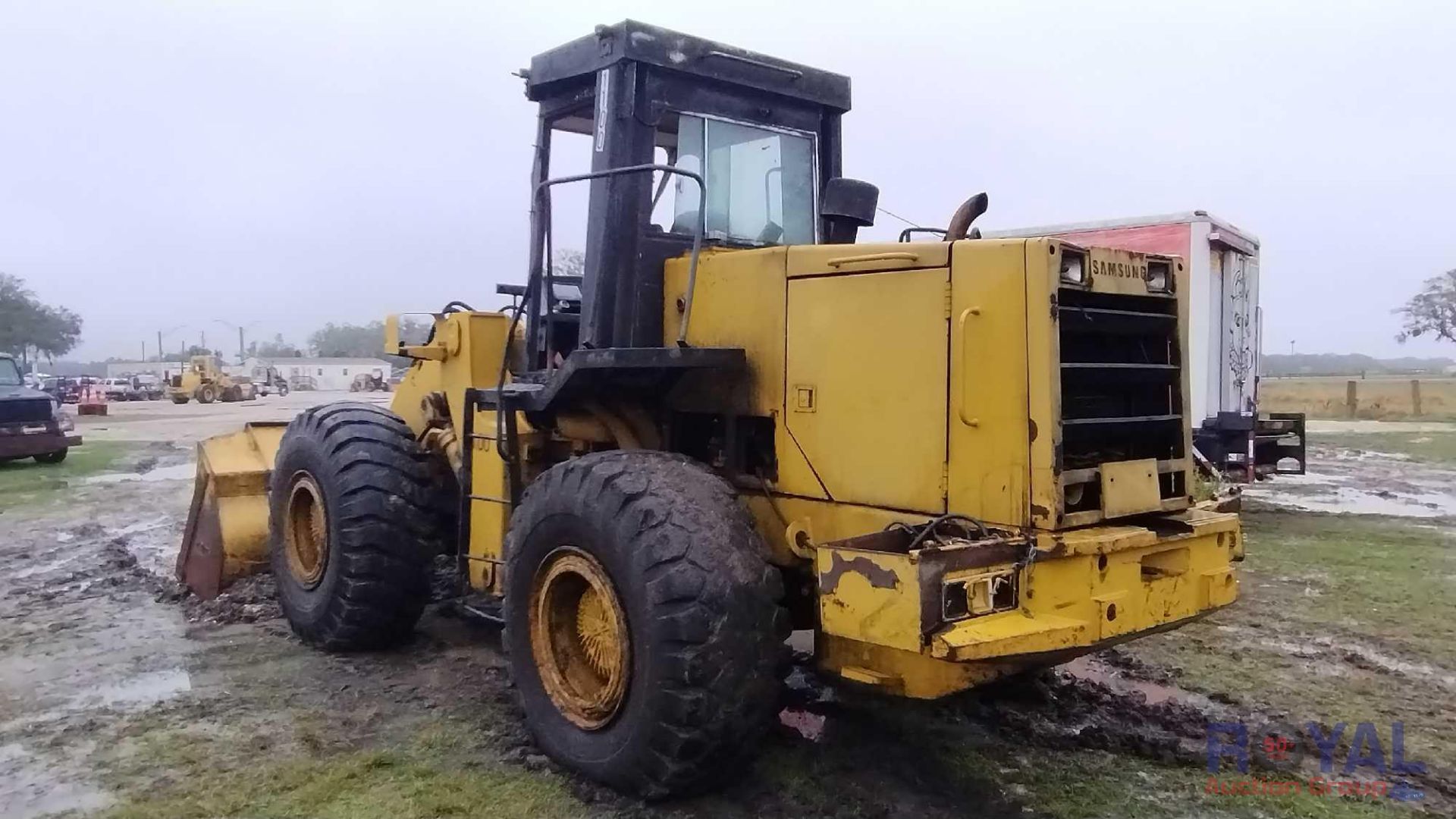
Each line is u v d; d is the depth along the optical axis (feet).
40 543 29.63
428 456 18.44
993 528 11.22
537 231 16.38
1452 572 25.70
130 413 114.62
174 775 12.91
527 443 16.14
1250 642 19.27
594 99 15.57
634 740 11.73
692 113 15.25
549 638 13.37
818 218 16.75
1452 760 13.80
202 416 106.11
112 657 17.79
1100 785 12.85
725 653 11.30
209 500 21.89
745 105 15.84
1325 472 50.98
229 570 21.45
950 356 11.67
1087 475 11.33
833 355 12.82
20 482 44.96
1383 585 24.14
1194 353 37.06
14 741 14.08
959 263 11.61
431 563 17.69
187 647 18.38
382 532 17.22
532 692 13.48
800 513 13.25
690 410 14.64
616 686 12.14
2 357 54.54
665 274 15.02
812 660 12.33
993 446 11.30
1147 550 11.74
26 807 12.05
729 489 12.68
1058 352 11.00
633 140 14.67
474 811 11.93
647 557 11.62
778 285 13.51
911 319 12.03
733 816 11.84
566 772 12.88
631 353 13.05
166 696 15.83
